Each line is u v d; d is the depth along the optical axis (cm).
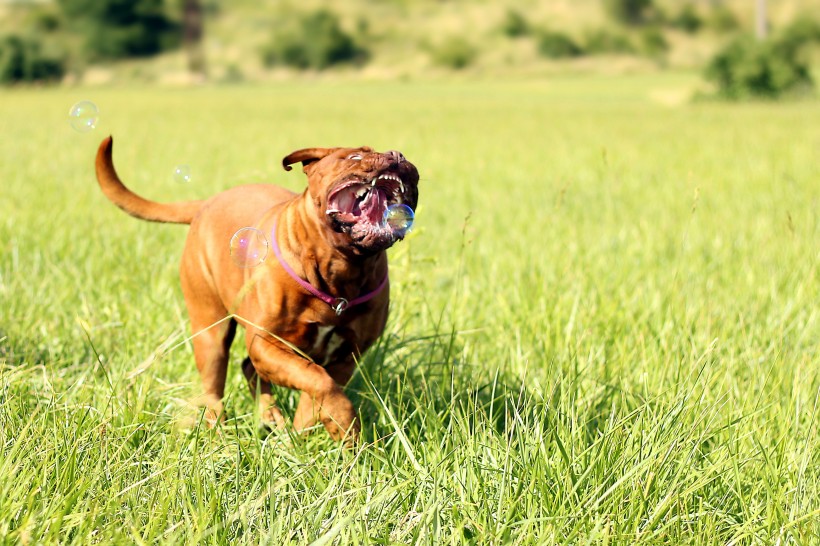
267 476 356
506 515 330
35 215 869
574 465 356
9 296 582
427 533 316
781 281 652
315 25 9788
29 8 9538
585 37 9962
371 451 378
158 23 9406
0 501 309
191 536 303
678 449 364
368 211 374
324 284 403
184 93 5153
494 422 397
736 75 3588
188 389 464
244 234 409
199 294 472
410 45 10075
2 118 2492
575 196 1128
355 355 433
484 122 2572
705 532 331
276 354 407
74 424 376
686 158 1548
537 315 561
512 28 10219
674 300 587
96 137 1920
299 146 1745
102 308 570
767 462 362
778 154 1558
